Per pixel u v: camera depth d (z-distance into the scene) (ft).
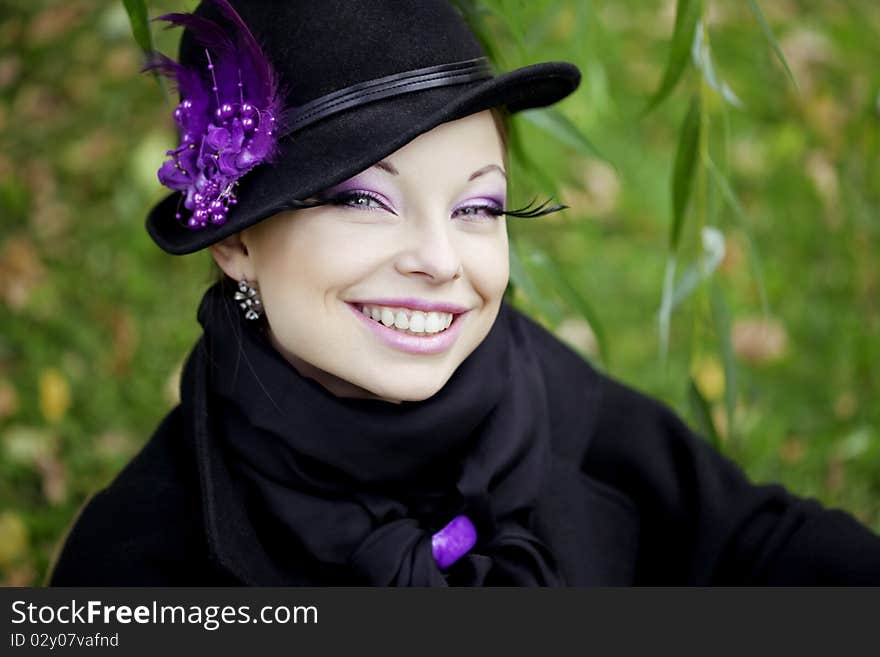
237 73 7.34
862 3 21.45
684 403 13.99
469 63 7.49
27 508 12.91
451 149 7.22
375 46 7.22
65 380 14.56
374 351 7.45
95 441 13.79
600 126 18.52
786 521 8.79
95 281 16.38
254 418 7.75
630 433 9.37
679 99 19.47
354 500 7.86
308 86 7.20
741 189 17.90
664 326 10.07
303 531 7.75
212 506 7.60
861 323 15.43
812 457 13.41
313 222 7.24
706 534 8.91
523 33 9.18
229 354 7.99
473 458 7.99
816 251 16.79
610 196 17.90
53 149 18.74
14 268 16.12
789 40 19.60
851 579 8.37
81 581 8.02
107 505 8.29
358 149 7.04
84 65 20.15
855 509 12.91
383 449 7.66
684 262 16.42
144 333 15.51
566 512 8.75
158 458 8.48
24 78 20.12
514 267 10.09
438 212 7.23
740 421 13.92
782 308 15.84
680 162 9.64
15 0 21.40
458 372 7.95
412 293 7.29
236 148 7.12
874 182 17.40
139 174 17.53
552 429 9.10
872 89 17.43
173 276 16.55
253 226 7.55
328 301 7.36
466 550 8.00
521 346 9.01
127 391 14.64
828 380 14.73
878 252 16.34
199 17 7.39
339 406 7.63
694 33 8.97
